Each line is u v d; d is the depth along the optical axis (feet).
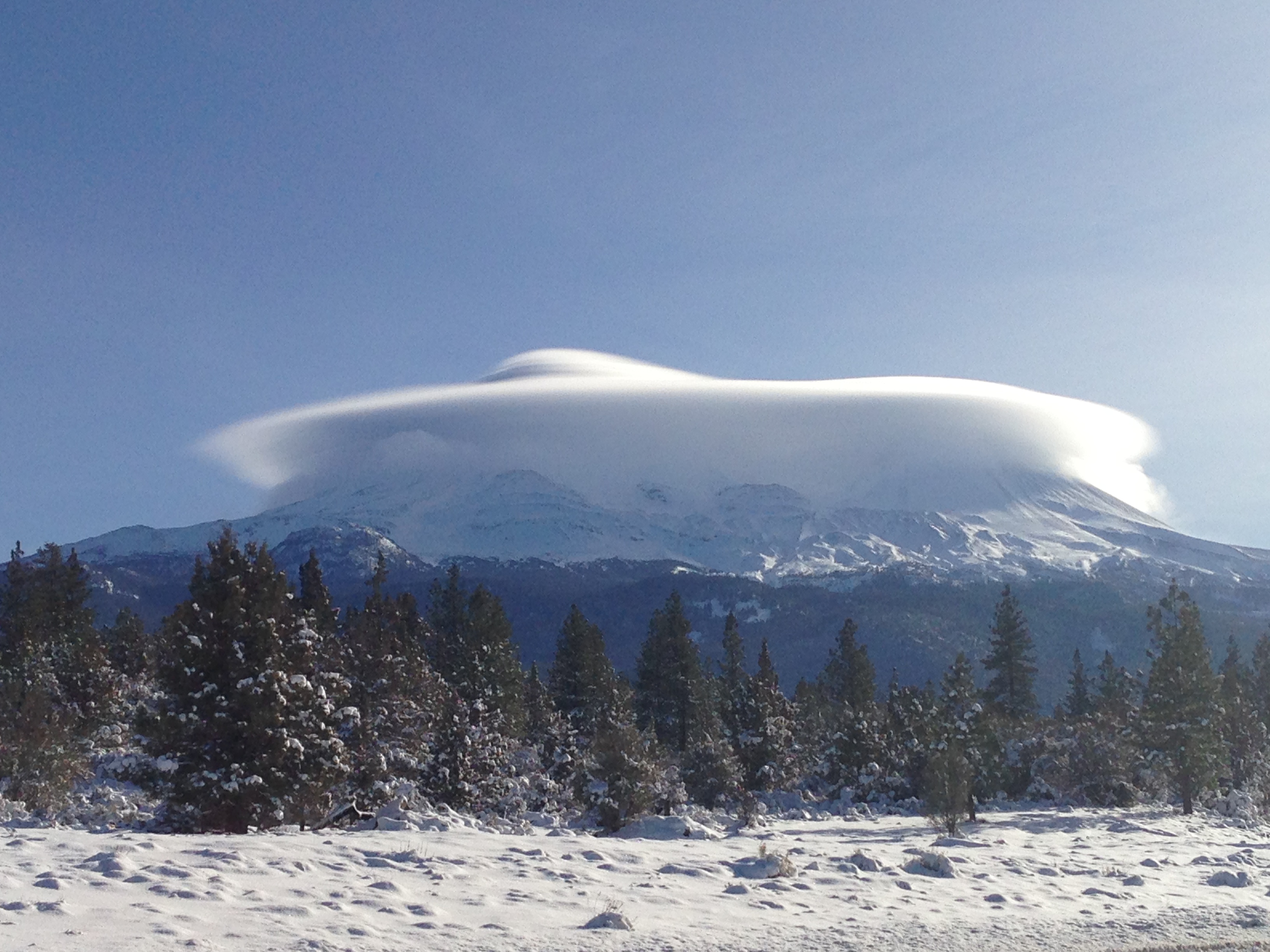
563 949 45.19
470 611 297.12
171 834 97.19
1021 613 308.81
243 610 110.63
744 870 71.15
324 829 101.81
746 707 247.91
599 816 127.34
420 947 44.04
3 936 40.04
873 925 54.54
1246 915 61.77
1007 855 96.84
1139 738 205.46
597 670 283.59
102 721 179.83
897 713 277.44
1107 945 51.83
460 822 108.68
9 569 255.09
